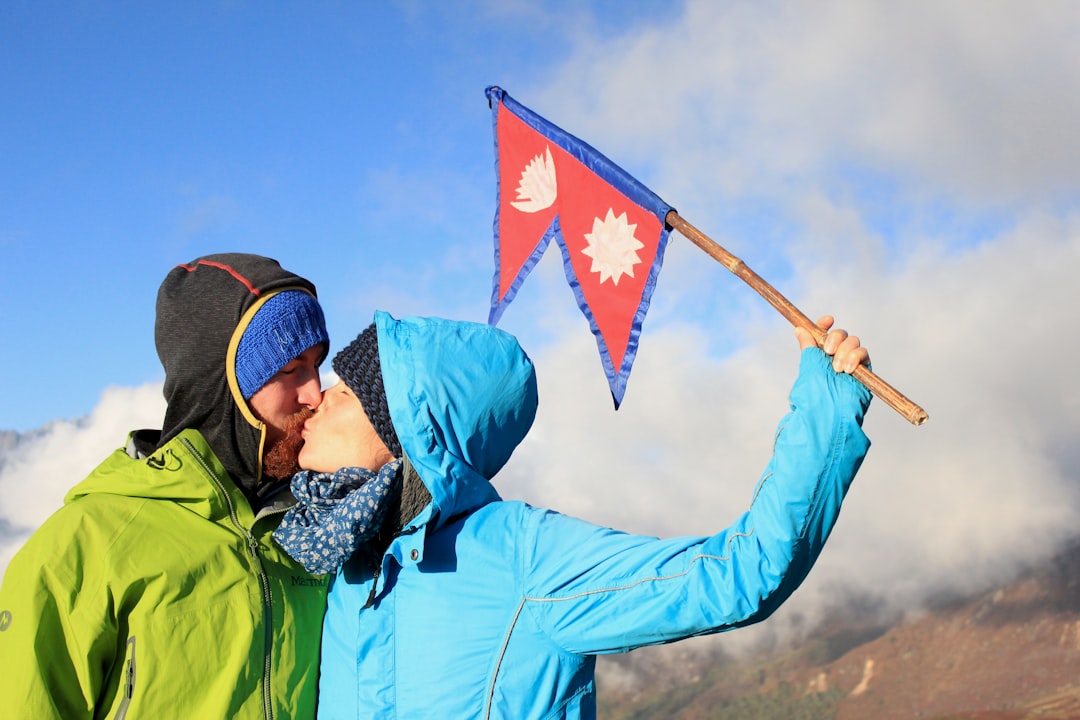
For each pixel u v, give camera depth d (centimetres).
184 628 206
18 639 193
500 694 204
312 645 229
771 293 232
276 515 234
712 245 286
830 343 193
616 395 326
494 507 226
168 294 238
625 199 334
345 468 227
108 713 200
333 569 215
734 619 187
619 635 197
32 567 199
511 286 370
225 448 235
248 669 213
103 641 200
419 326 226
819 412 186
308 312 241
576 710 211
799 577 187
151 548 209
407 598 215
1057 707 16100
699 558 193
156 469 221
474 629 208
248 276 237
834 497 185
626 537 211
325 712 223
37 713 189
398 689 211
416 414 217
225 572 217
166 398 238
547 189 364
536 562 211
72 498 222
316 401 242
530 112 373
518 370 233
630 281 329
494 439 232
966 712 17288
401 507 223
